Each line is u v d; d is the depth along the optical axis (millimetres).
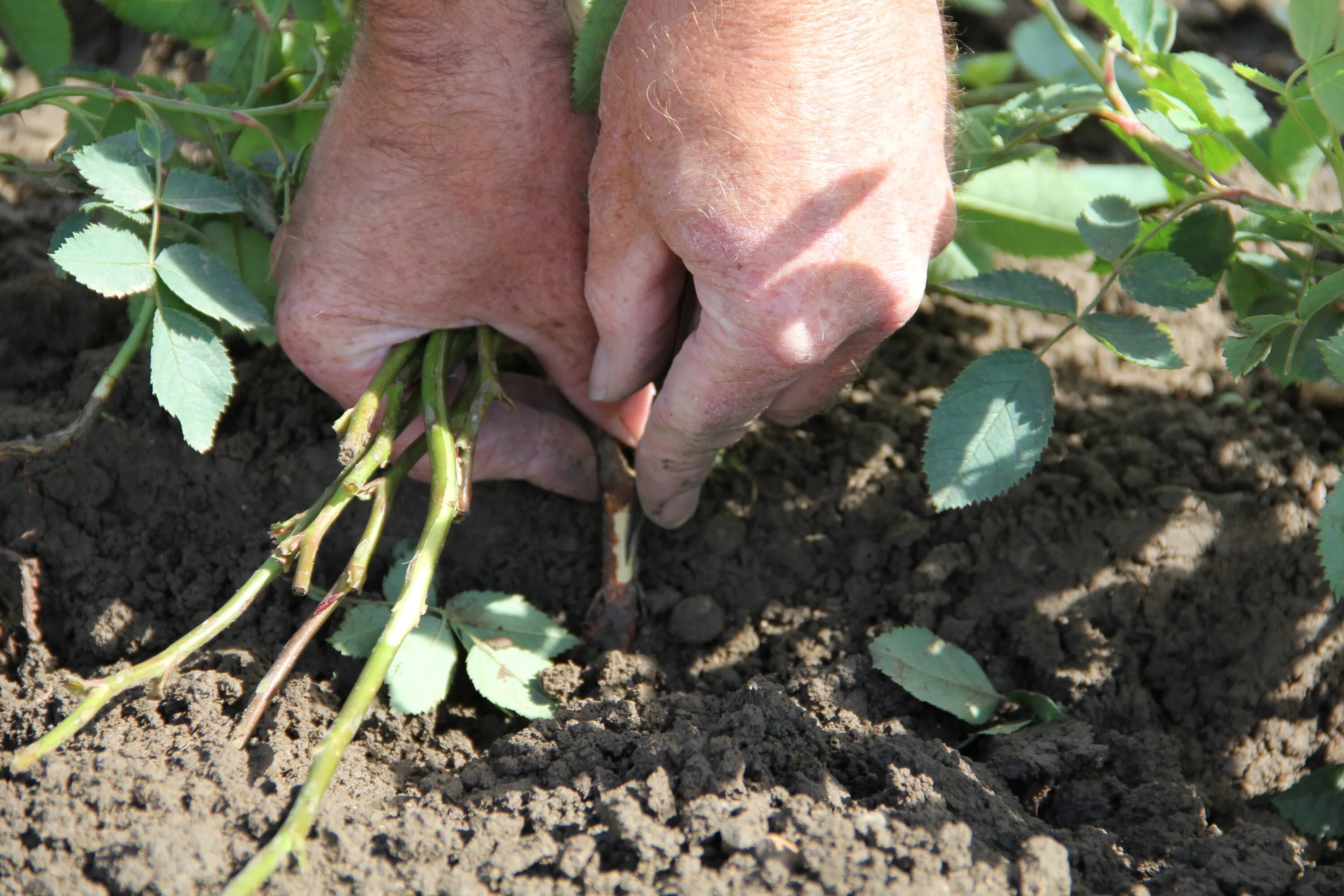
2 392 816
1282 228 793
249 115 757
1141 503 797
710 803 688
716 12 674
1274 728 781
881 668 759
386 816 693
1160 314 881
